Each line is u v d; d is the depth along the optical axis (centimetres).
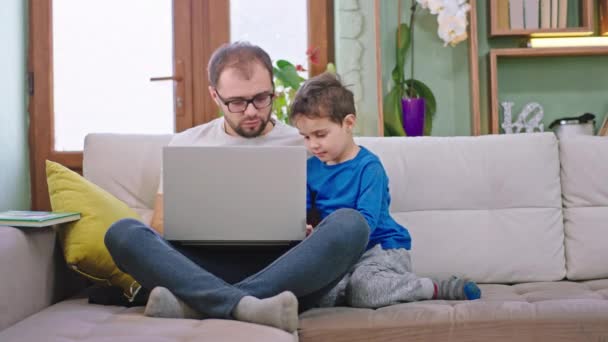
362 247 152
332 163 192
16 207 308
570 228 213
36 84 320
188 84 318
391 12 311
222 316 138
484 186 213
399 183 212
